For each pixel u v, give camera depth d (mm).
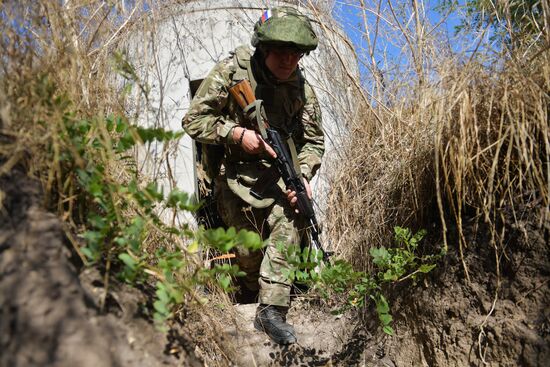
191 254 2180
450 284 2709
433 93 2963
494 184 2588
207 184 3379
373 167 3572
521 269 2457
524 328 2357
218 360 2475
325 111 4070
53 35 2248
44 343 1562
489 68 2684
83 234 1998
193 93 3938
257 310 2904
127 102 3141
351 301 2939
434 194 2889
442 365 2641
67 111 2098
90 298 1823
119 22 3426
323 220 3822
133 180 2039
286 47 2805
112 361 1701
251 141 2893
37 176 1960
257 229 3113
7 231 1739
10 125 1889
